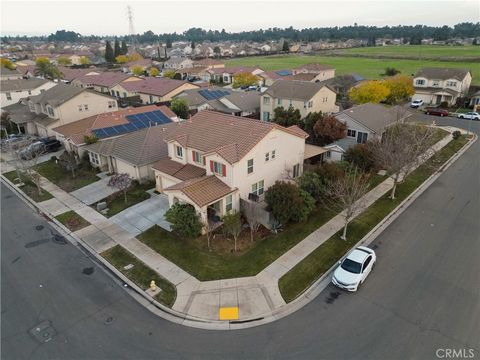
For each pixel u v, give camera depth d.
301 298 18.77
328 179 27.81
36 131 50.56
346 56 162.12
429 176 33.31
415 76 69.50
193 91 66.62
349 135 41.25
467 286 19.27
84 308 18.52
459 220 25.86
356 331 16.53
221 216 25.28
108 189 32.41
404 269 20.77
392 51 171.12
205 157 26.20
